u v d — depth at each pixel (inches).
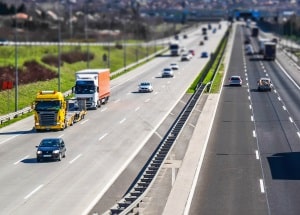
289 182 3907.5
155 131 6018.7
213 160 4611.2
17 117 7249.0
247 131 5915.4
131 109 7632.9
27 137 5876.0
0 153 5142.7
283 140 5433.1
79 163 4665.4
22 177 4264.3
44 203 3595.0
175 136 4923.7
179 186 3833.7
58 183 4067.4
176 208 3353.8
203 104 7844.5
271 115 6973.4
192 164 4463.6
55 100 6190.9
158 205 3444.9
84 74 7839.6
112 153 5009.8
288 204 3400.6
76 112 6766.7
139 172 4365.2
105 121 6707.7
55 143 4832.7
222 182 3924.7
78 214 3358.8
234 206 3368.6
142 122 6579.7
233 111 7278.5
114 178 4180.6
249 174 4146.2
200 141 5378.9
